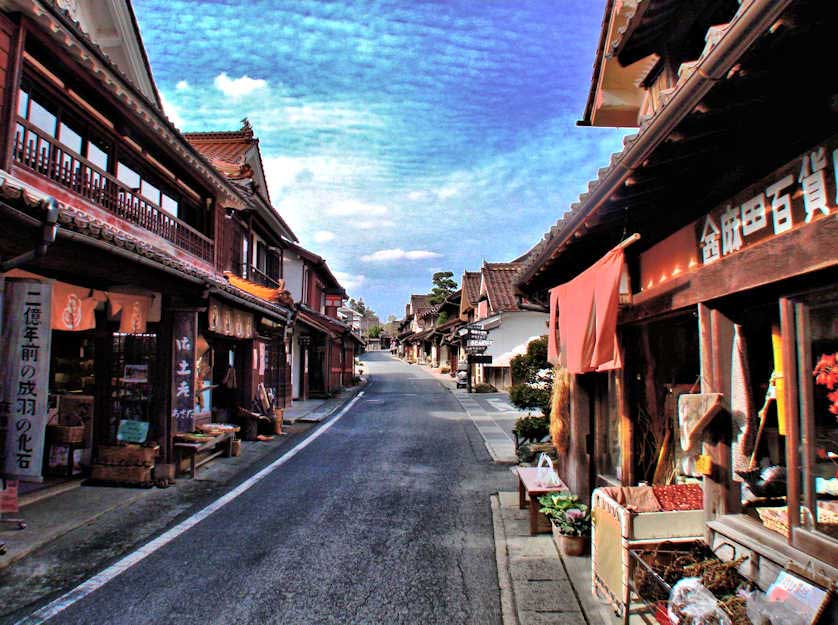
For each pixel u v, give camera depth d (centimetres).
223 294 867
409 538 577
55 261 528
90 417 788
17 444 464
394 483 823
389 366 5281
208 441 880
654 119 289
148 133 904
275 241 1950
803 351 299
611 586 389
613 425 620
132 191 881
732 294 337
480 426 1473
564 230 498
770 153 297
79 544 542
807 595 260
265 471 896
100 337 795
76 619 391
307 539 567
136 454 758
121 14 1029
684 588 310
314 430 1384
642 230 468
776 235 293
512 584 462
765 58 236
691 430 360
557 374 769
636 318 488
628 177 351
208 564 496
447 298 4138
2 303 471
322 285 2994
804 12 204
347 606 420
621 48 649
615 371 598
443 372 4059
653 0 550
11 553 500
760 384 367
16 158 646
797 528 297
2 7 596
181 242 1084
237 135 1953
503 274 2959
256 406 1287
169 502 700
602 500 416
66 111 763
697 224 385
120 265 616
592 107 838
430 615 407
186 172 1091
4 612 400
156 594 433
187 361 815
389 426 1463
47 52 683
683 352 520
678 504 423
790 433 305
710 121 288
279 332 1484
